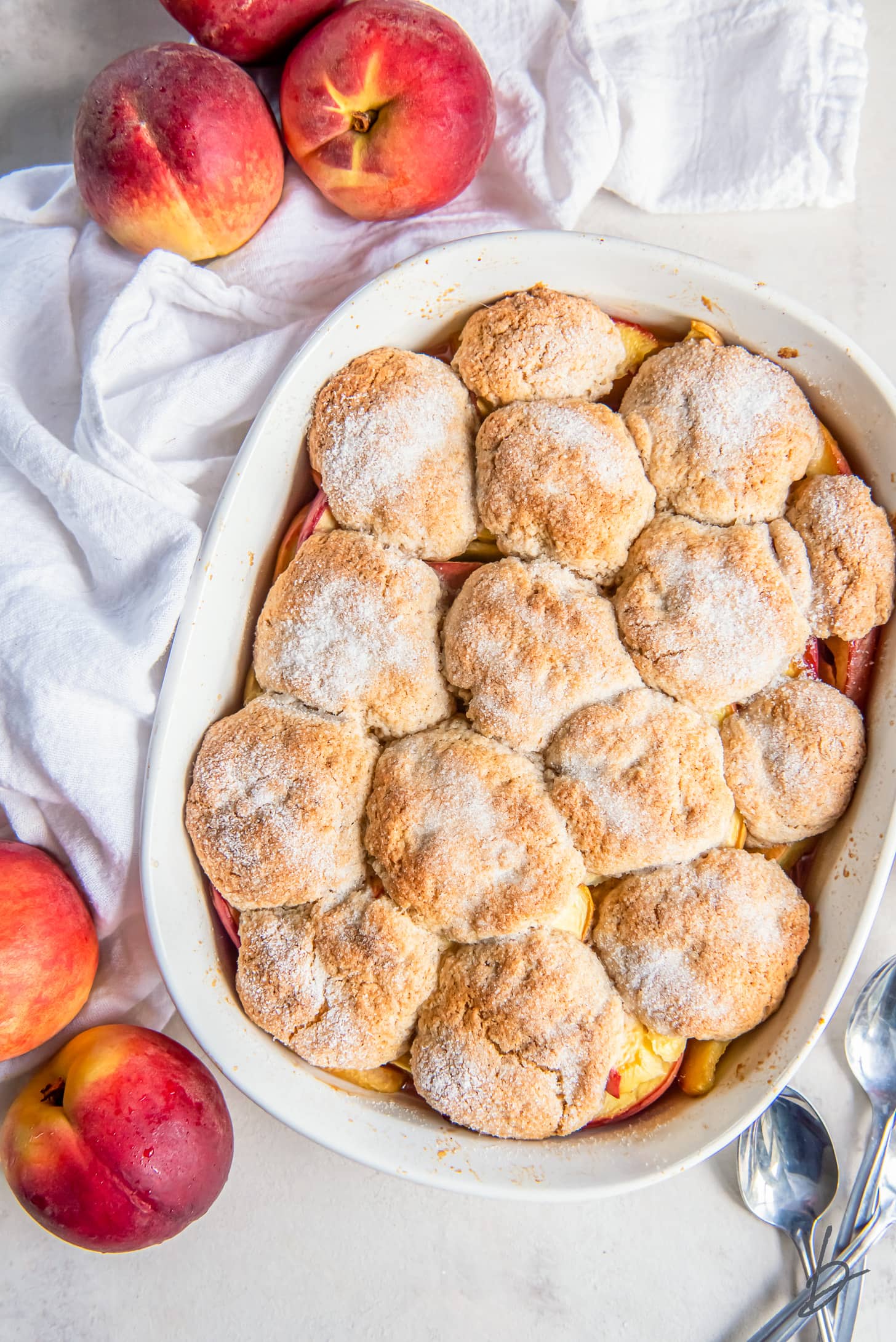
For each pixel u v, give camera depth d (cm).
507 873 60
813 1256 66
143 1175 62
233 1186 69
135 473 65
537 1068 60
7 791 66
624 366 65
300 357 63
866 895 59
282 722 63
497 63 69
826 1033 68
